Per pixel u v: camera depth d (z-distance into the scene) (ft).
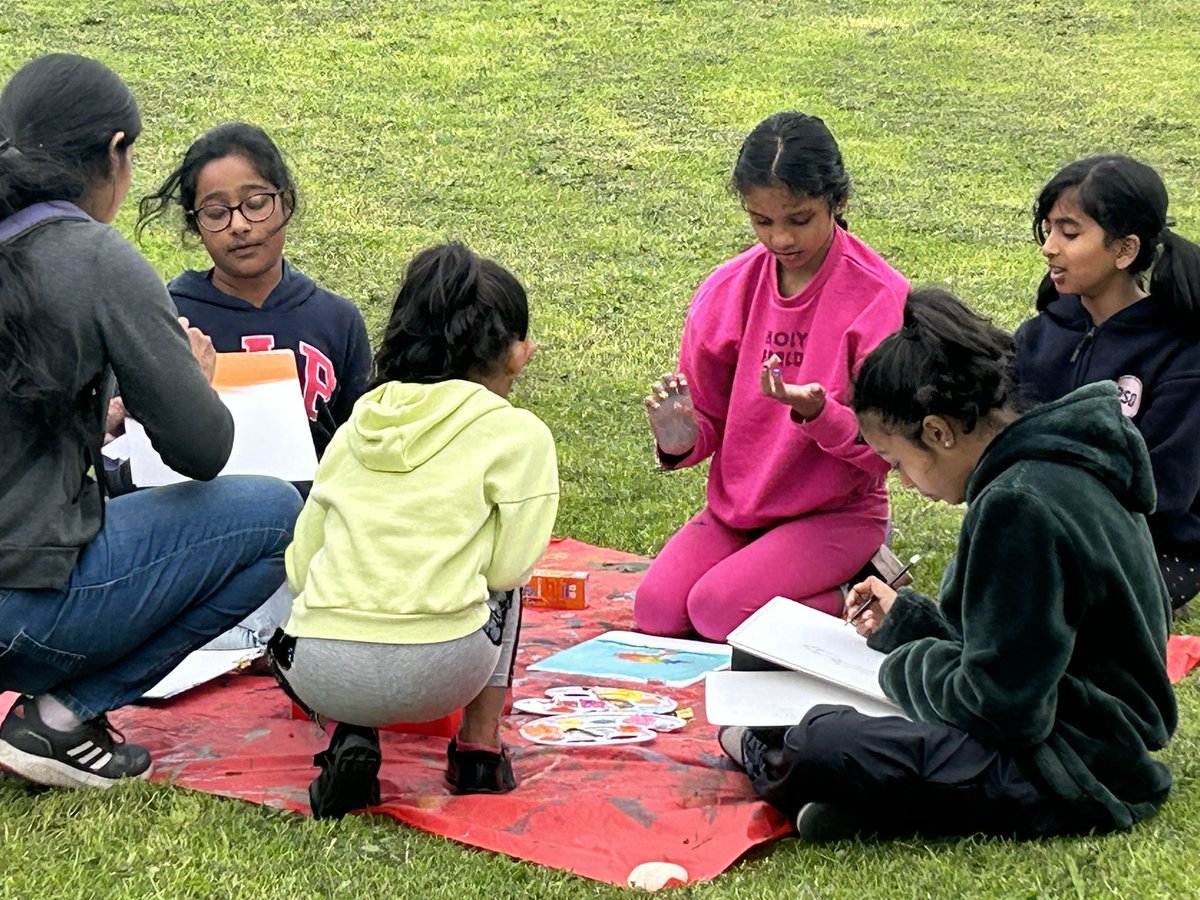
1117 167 14.33
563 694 13.44
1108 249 14.38
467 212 34.22
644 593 15.55
